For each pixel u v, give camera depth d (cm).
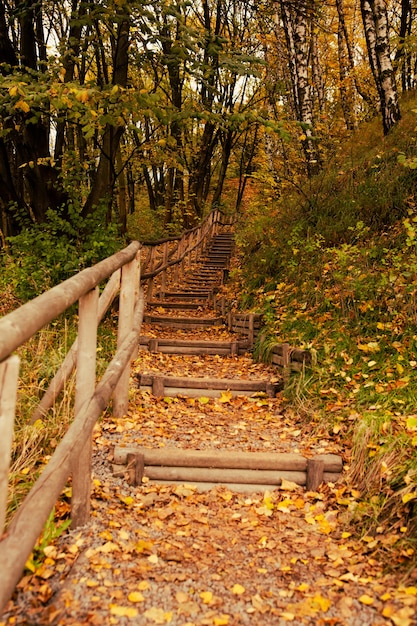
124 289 421
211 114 743
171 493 342
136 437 405
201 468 359
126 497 323
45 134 855
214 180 3219
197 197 2117
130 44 845
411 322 510
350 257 657
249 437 424
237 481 357
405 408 395
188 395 529
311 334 589
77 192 860
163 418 462
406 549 265
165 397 518
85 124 671
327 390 466
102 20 727
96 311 284
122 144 1655
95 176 905
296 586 250
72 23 713
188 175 2045
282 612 230
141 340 692
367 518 304
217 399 523
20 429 369
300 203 978
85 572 241
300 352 518
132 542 273
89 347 277
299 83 1214
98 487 329
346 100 1606
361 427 368
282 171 1555
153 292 1131
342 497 336
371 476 334
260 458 362
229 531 301
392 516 294
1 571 161
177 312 966
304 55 1210
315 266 751
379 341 510
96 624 209
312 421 441
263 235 1080
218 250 1666
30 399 412
